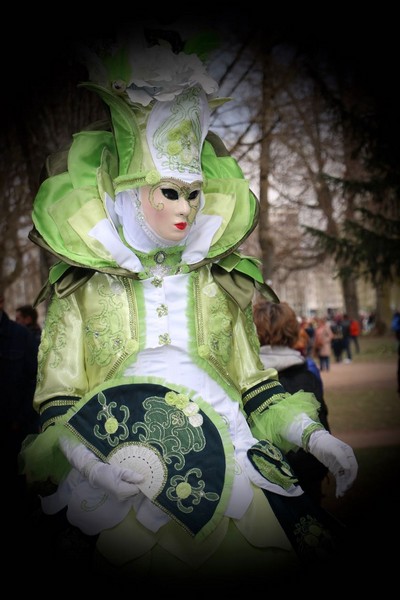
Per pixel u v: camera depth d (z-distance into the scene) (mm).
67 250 2430
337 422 10781
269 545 2328
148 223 2453
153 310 2445
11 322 5715
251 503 2365
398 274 18250
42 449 2242
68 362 2408
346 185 18078
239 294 2578
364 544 4488
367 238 17859
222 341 2514
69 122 6344
